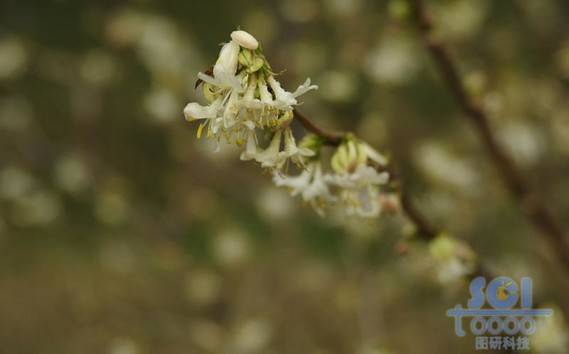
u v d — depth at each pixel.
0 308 6.94
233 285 6.45
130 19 5.78
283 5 6.33
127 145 7.17
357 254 5.80
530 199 3.36
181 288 6.57
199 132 1.67
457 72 3.11
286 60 5.88
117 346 5.57
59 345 6.66
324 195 2.04
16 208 7.13
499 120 5.27
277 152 1.78
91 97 6.78
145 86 7.02
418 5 2.99
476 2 5.64
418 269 3.22
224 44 1.65
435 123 6.26
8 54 6.40
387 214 2.26
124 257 6.81
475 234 5.64
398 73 5.34
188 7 7.11
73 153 6.73
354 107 5.88
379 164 2.08
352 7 5.71
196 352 5.99
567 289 5.50
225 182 6.70
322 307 6.30
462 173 5.25
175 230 6.81
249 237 6.67
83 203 7.14
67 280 6.99
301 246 6.64
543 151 5.75
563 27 6.46
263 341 5.57
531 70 6.32
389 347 5.32
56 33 7.27
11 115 6.70
